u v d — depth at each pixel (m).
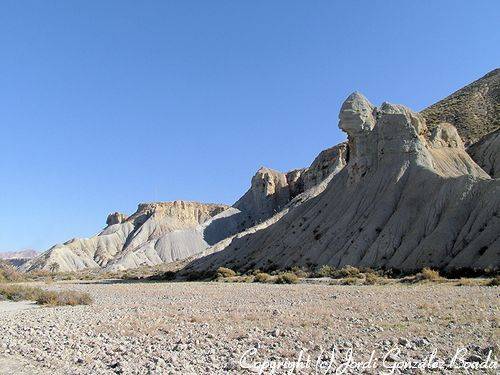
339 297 35.16
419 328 19.23
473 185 66.50
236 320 23.78
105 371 13.95
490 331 18.23
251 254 98.62
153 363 14.53
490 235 56.25
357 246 70.94
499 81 135.25
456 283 44.28
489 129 111.19
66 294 40.84
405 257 63.84
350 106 93.62
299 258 80.81
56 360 15.78
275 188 196.88
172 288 59.25
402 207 72.62
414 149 82.38
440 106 137.38
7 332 22.27
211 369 13.79
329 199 92.62
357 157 89.44
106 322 24.61
